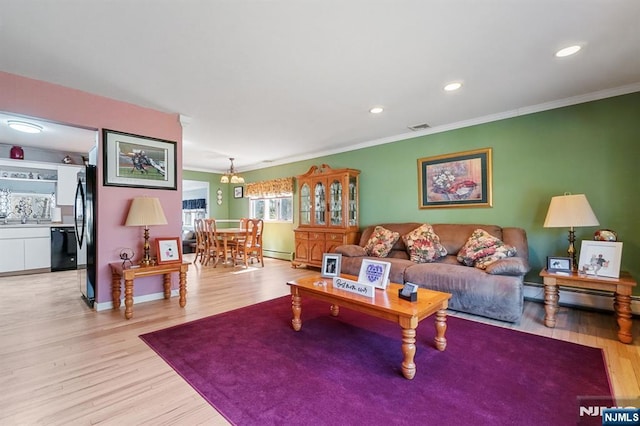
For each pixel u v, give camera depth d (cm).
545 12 185
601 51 230
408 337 187
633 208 294
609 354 217
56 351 224
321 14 186
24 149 546
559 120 332
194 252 810
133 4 174
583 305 320
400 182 469
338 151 559
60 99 285
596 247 268
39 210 567
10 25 193
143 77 270
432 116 381
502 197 372
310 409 157
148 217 302
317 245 536
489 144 381
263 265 594
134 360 211
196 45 220
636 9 181
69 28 197
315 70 259
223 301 354
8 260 494
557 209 281
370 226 488
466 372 194
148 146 344
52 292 392
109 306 320
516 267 285
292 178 654
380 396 169
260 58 239
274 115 373
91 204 319
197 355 218
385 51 229
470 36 210
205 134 459
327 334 257
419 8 181
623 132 298
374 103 336
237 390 175
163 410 157
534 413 153
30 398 167
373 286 226
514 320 278
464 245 361
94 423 147
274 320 291
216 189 816
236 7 178
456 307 310
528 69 259
